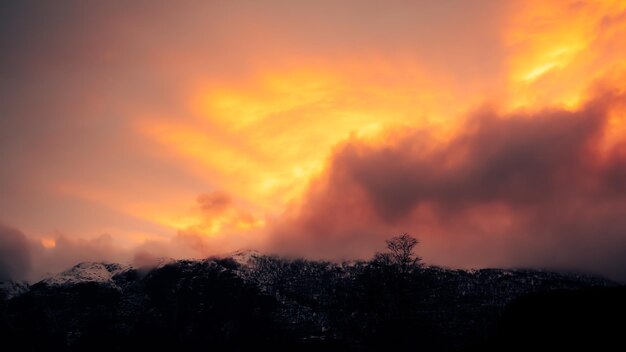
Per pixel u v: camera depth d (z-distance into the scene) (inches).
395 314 4079.7
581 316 3353.8
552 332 3380.9
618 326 3058.6
